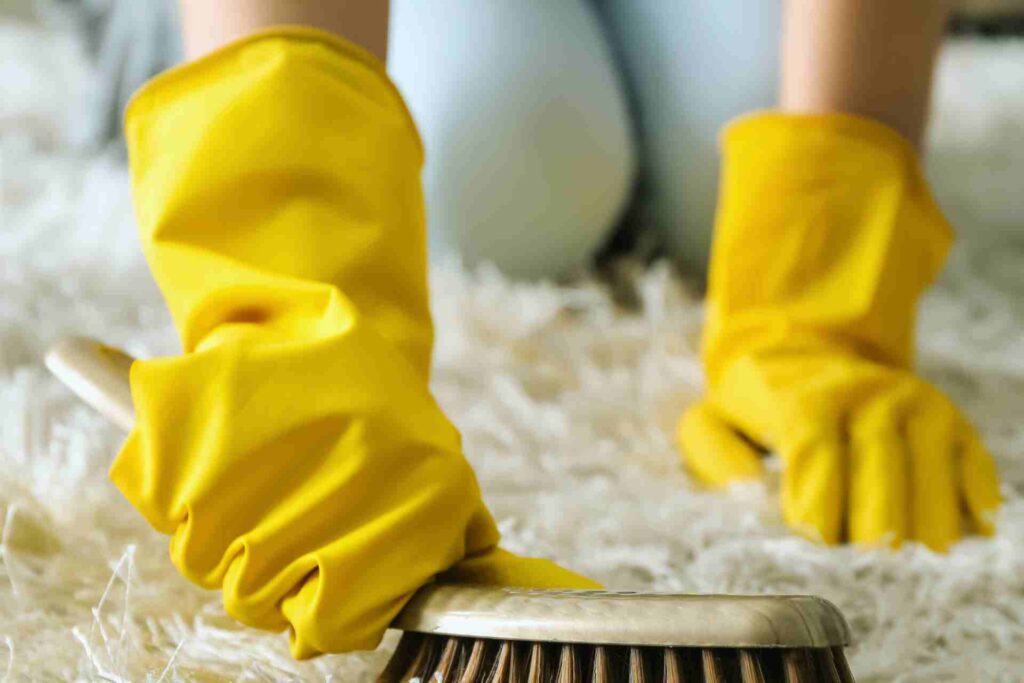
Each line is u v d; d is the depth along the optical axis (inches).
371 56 18.4
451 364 32.1
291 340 15.4
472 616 13.5
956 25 61.6
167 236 16.7
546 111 35.5
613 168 37.5
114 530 19.8
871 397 26.0
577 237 37.7
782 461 25.7
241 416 14.4
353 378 14.8
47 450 21.9
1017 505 24.1
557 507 22.7
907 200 27.7
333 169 16.9
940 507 23.7
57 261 33.8
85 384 16.2
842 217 27.8
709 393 29.8
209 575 14.7
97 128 45.0
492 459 26.0
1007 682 16.4
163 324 31.9
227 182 16.6
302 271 16.4
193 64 17.5
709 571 19.9
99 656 15.6
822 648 12.8
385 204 17.3
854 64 27.7
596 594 13.4
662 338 35.3
